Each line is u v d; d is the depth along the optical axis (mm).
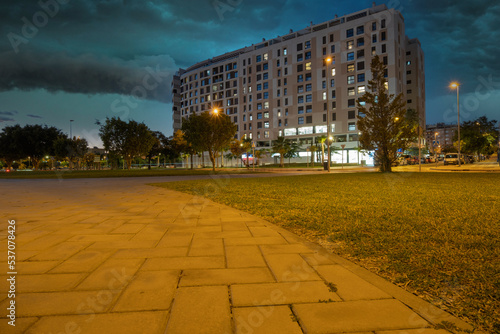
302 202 6867
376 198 7301
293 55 68062
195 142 32438
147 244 3516
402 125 21672
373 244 3400
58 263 2812
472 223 4316
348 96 60375
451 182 11852
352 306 1944
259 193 8992
